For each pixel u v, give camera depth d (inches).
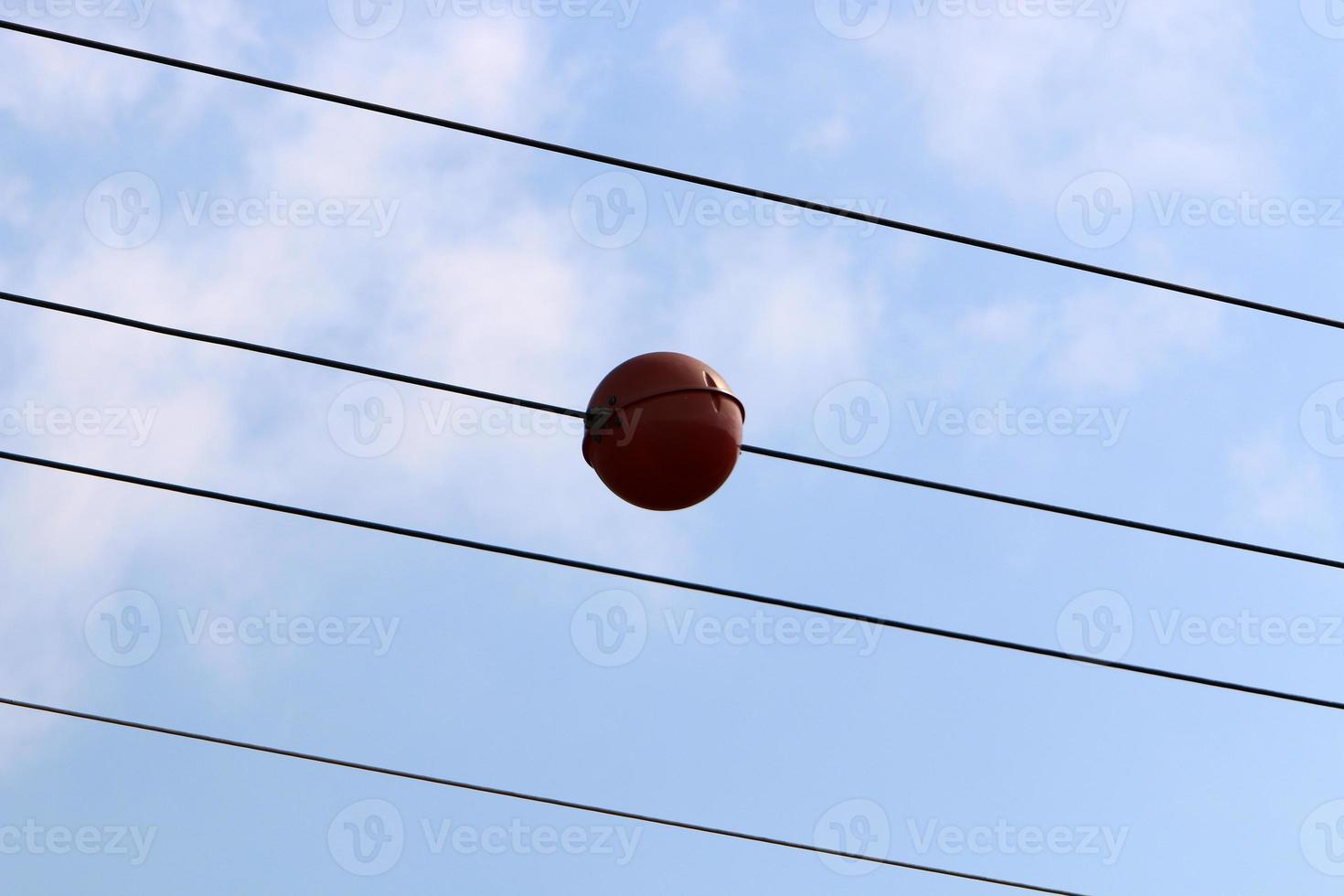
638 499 586.9
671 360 587.2
